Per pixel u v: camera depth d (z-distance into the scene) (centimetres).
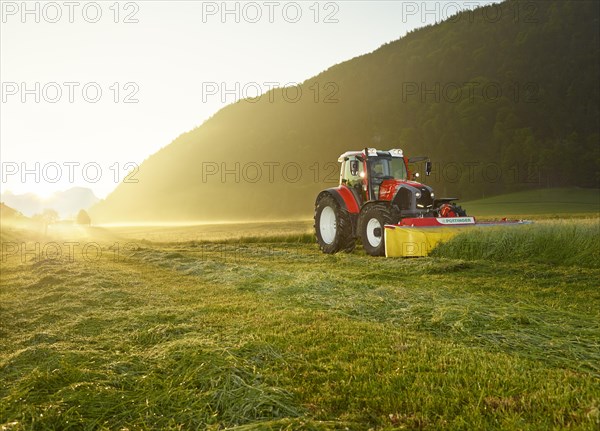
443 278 825
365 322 515
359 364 376
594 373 359
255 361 378
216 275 919
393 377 345
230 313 573
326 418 289
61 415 291
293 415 293
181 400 311
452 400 304
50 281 889
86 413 298
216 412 296
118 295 719
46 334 484
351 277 838
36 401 313
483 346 430
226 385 325
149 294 730
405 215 1180
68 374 355
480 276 839
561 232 1030
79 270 1012
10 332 527
